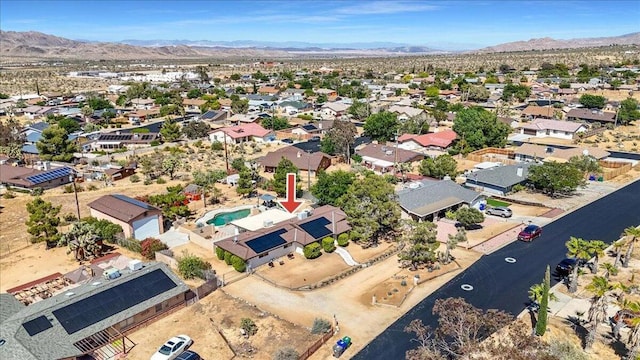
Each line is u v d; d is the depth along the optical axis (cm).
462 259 5584
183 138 13425
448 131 12069
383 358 3794
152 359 3725
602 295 3841
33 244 6191
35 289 4934
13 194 8431
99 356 3819
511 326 3397
